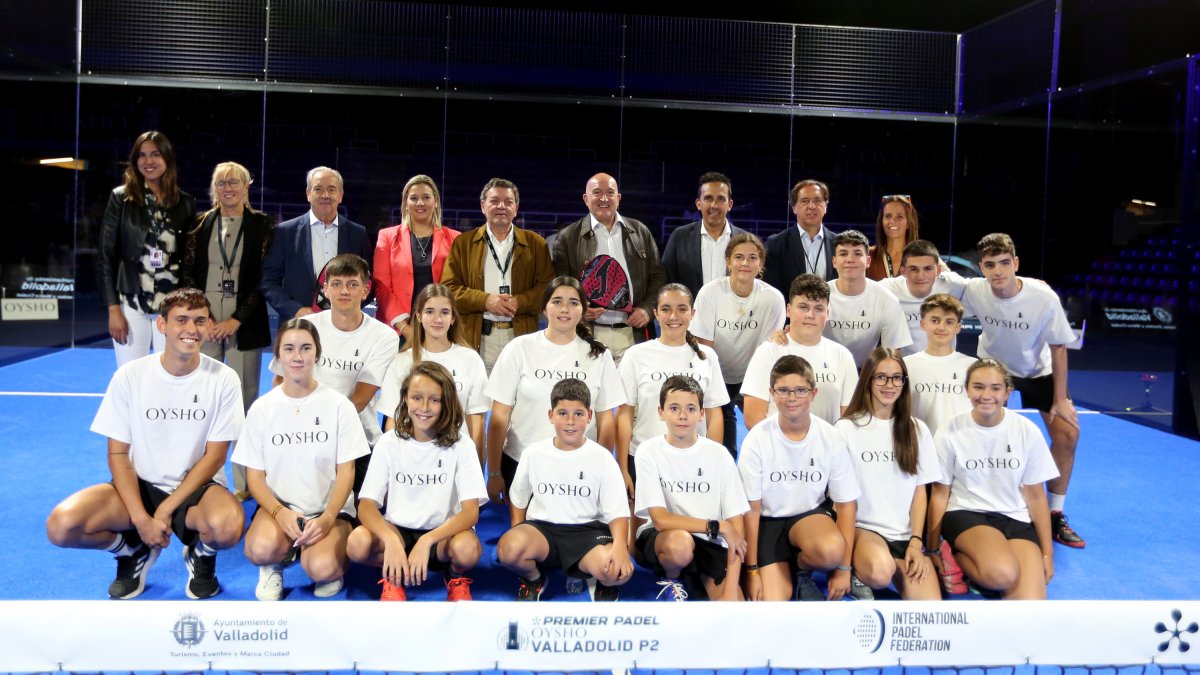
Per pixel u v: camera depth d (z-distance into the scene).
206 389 3.34
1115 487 5.14
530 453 3.38
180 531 3.22
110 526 3.16
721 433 3.98
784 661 2.16
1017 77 9.74
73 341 9.90
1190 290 6.70
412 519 3.30
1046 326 4.23
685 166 10.52
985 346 4.55
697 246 5.05
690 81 10.42
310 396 3.38
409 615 2.10
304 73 10.03
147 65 9.75
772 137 10.59
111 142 9.77
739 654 2.15
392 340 4.04
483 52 10.20
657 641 2.14
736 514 3.28
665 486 3.39
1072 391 8.42
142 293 4.67
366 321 4.03
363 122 10.18
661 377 3.93
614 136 10.42
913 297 4.51
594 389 3.88
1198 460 5.87
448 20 10.12
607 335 4.74
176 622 2.06
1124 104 7.68
